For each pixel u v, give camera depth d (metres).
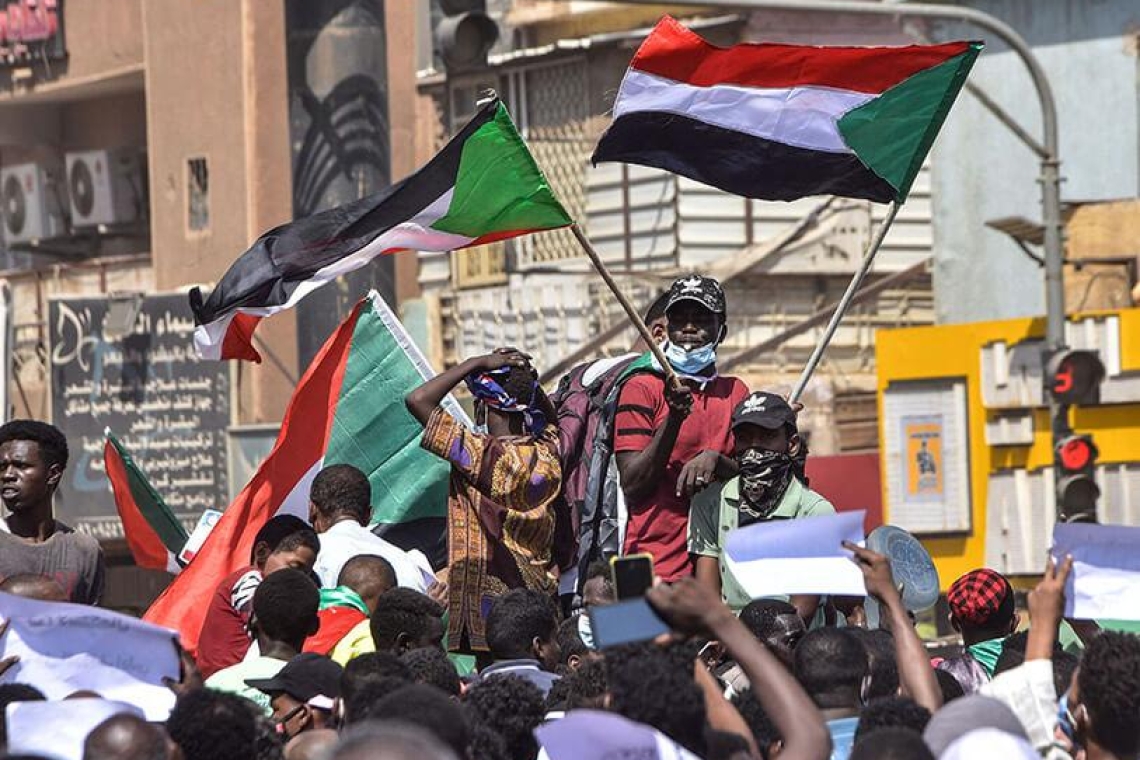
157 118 58.56
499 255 51.31
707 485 15.06
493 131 15.91
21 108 64.50
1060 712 10.70
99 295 53.34
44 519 16.09
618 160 16.92
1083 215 37.47
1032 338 36.22
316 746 11.52
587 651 13.91
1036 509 36.34
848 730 11.38
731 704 11.02
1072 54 42.84
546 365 48.97
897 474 38.00
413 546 18.38
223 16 57.09
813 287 47.81
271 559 15.16
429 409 15.02
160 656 10.97
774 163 16.92
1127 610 11.02
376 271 29.62
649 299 47.44
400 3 56.12
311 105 32.22
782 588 10.72
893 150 16.81
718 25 48.69
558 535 16.11
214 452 52.31
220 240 57.25
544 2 51.94
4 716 10.40
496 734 11.02
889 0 44.50
